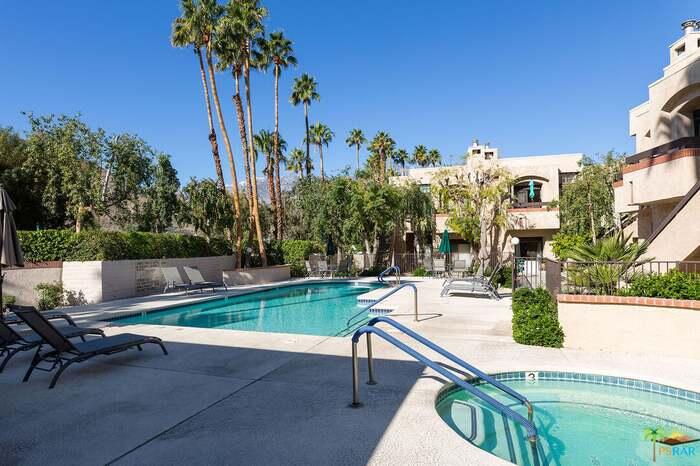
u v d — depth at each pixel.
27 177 18.06
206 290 17.77
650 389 5.27
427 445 3.56
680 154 10.69
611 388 5.50
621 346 6.61
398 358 6.38
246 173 24.38
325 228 24.64
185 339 7.93
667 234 9.77
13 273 12.55
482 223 23.59
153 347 7.31
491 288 13.94
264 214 32.12
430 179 26.86
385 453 3.43
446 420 4.77
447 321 9.52
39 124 18.62
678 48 14.99
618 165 20.31
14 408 4.54
